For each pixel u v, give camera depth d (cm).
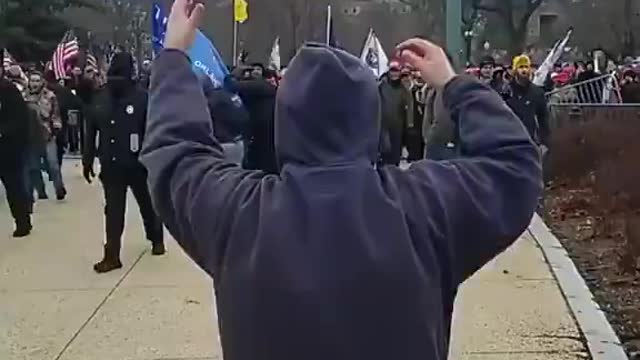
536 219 1178
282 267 212
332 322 209
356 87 221
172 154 235
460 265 222
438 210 219
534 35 5316
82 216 1240
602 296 787
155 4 1352
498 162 230
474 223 221
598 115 1194
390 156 1420
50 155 1410
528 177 229
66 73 2569
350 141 221
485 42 4619
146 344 652
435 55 253
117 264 895
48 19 3662
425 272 215
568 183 1353
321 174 218
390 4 5025
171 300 771
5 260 948
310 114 220
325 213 214
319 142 220
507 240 224
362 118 221
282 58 4888
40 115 1386
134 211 1279
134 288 816
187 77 248
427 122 475
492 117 238
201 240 225
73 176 1759
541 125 1351
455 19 1141
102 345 653
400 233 214
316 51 223
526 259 921
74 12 4678
